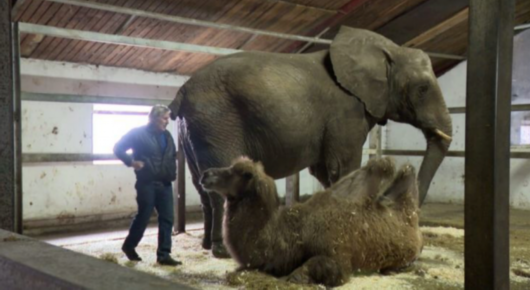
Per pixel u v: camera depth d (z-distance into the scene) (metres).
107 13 6.39
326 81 5.48
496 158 2.26
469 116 2.34
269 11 7.08
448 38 8.91
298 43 8.19
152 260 4.99
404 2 7.54
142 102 6.34
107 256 5.01
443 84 10.23
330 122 5.47
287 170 5.44
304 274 3.72
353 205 4.09
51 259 2.56
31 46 6.89
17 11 5.94
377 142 9.41
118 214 8.20
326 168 5.61
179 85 8.70
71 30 6.11
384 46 5.86
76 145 7.68
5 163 4.18
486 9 2.25
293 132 5.16
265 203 3.93
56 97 5.71
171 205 4.92
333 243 3.84
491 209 2.27
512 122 9.25
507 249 2.33
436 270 4.38
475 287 2.34
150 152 4.79
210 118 4.94
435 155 5.88
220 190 3.97
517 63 9.16
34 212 7.32
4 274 2.64
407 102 5.81
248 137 5.07
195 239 6.34
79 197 7.77
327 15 7.49
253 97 4.96
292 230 3.92
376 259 4.07
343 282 3.80
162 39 7.23
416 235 4.32
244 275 3.87
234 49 7.46
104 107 8.04
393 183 4.33
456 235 6.39
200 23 6.93
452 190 10.20
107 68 7.88
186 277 4.21
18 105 5.43
